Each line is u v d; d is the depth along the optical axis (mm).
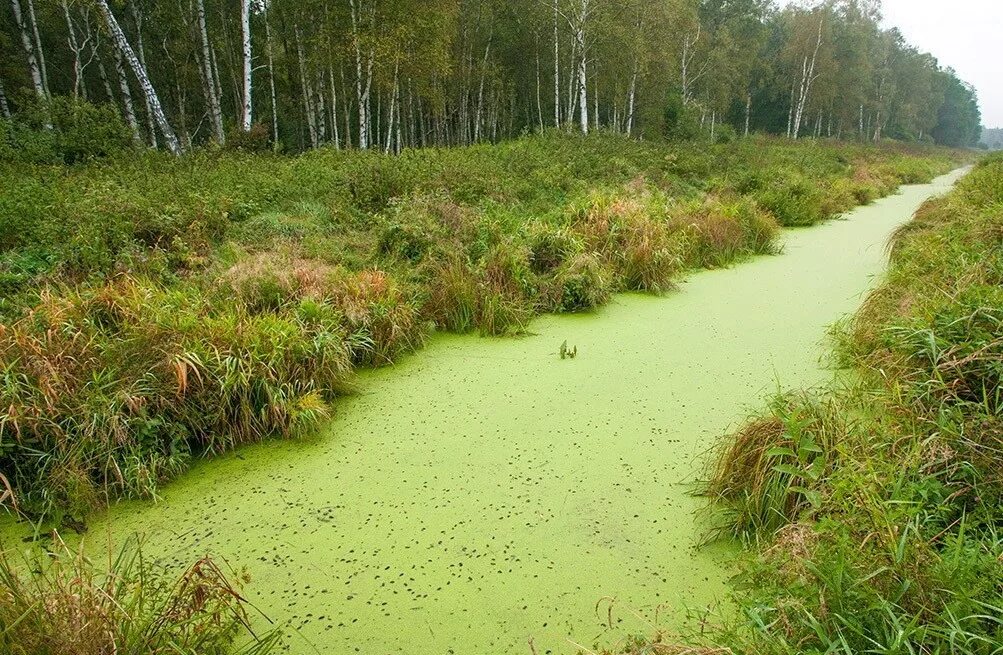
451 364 4414
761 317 5262
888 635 1620
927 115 53750
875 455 2479
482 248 5770
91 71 21281
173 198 6246
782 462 2574
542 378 4145
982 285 3613
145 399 3160
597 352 4570
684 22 22188
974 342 2967
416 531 2668
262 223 6051
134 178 7398
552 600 2270
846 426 2688
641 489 2922
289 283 4527
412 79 19109
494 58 24547
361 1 16359
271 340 3695
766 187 11312
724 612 2172
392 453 3291
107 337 3543
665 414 3613
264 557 2531
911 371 3211
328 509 2836
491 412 3703
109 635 1806
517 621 2180
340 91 21594
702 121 27188
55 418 2986
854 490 2111
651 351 4562
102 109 11039
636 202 7680
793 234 9352
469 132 28469
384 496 2920
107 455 2947
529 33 23500
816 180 13484
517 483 2996
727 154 15852
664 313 5445
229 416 3422
